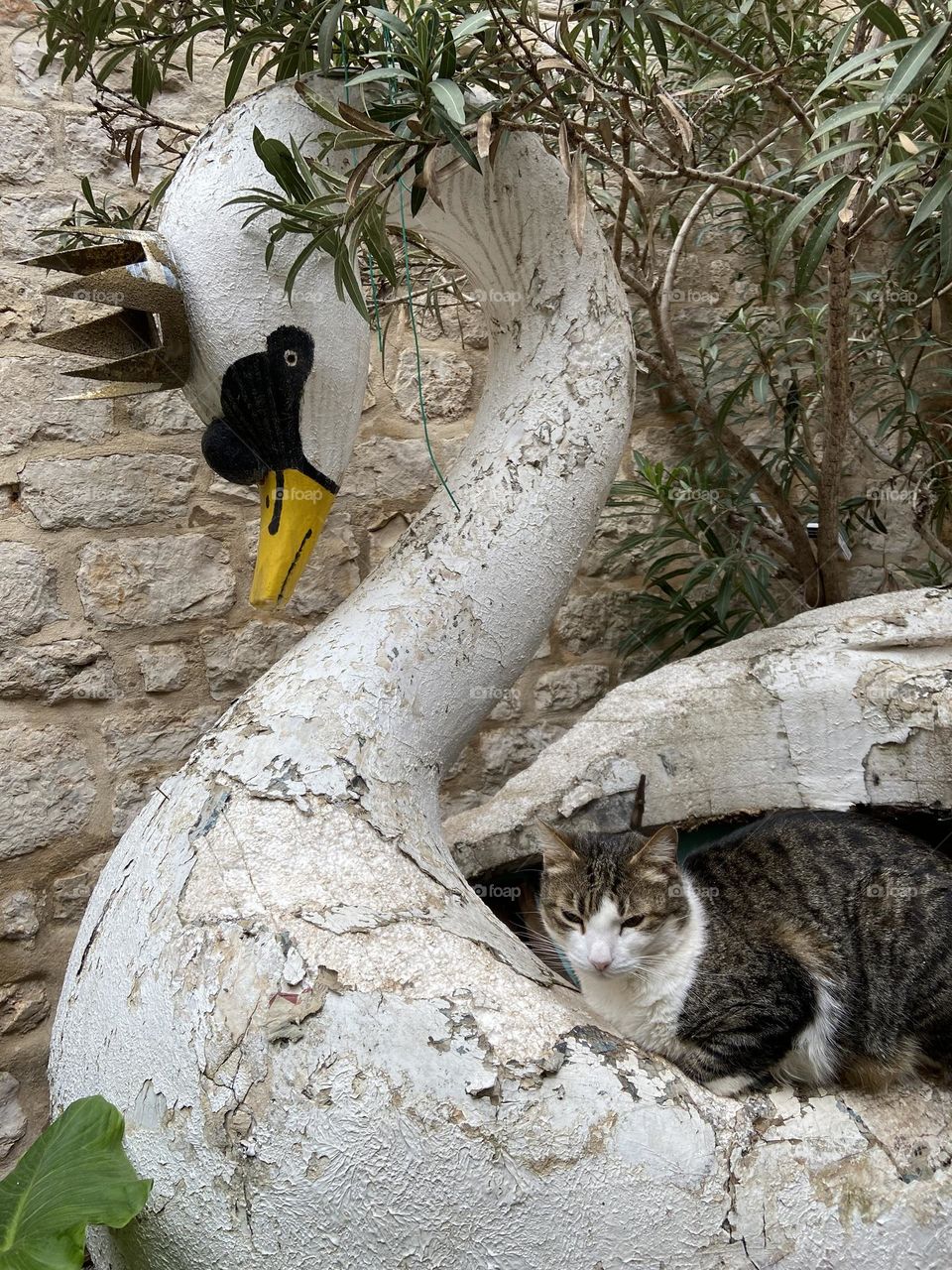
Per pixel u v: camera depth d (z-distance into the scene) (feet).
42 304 6.88
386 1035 3.13
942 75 3.84
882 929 3.85
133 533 7.26
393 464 8.23
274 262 4.04
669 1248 3.02
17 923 6.81
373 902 3.48
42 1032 6.91
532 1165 3.03
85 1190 3.23
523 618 4.45
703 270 8.93
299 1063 3.13
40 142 6.88
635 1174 3.04
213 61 7.41
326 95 4.29
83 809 7.07
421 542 4.45
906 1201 3.06
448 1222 3.03
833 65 5.01
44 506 6.95
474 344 8.52
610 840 4.42
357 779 3.84
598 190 7.92
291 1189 3.08
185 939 3.43
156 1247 3.34
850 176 4.51
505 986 3.31
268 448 4.25
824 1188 3.08
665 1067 3.29
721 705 4.98
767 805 4.93
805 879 4.09
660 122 5.30
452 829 5.24
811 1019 3.79
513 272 4.65
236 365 4.08
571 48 4.43
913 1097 3.43
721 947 3.92
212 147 4.19
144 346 4.14
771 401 8.55
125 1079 3.39
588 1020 3.38
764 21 6.90
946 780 4.51
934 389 8.48
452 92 3.68
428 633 4.23
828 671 4.81
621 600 9.16
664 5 5.29
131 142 6.30
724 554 8.00
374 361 8.12
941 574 8.11
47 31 5.45
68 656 7.03
